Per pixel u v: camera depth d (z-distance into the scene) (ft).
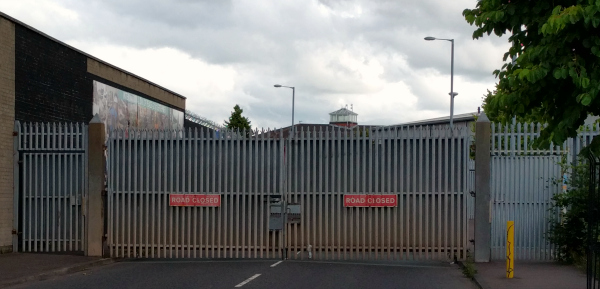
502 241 48.08
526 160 47.93
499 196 48.14
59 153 53.11
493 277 40.06
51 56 61.05
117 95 79.30
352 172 50.11
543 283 37.68
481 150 47.85
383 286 38.22
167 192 52.01
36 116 57.77
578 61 24.22
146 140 52.49
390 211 49.80
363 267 47.16
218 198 51.26
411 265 48.57
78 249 52.85
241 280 40.09
